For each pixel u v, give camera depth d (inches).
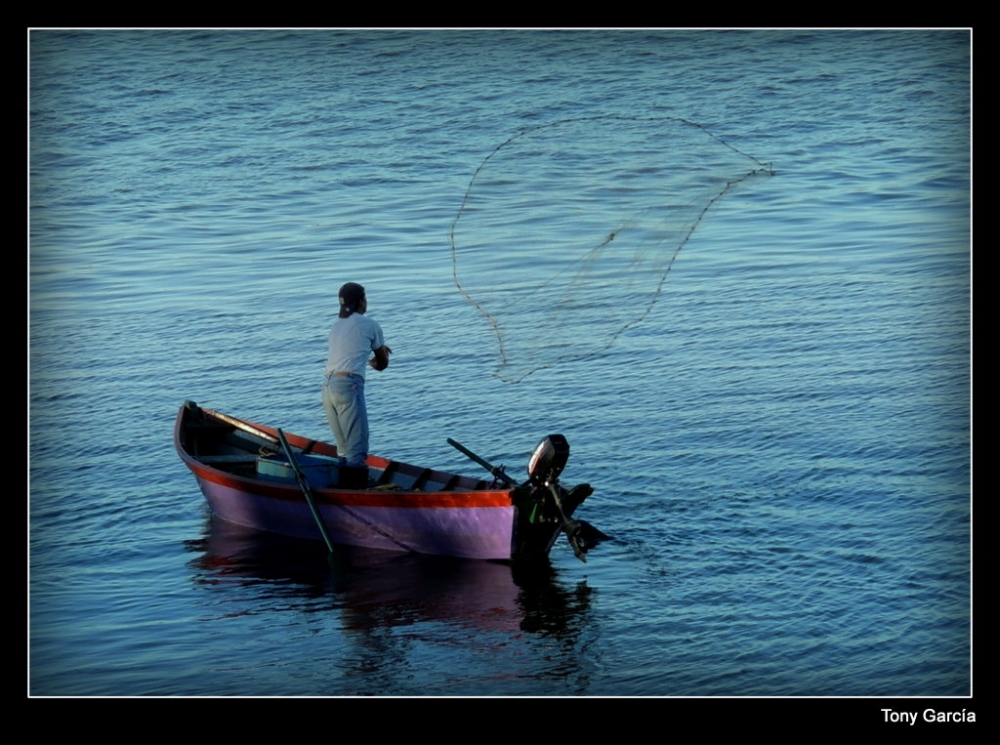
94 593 658.8
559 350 617.9
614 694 533.0
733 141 1786.4
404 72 2226.9
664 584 647.8
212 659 576.4
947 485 762.2
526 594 649.6
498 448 869.8
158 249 1455.5
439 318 1179.9
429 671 560.4
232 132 1946.4
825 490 764.0
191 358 1093.1
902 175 1635.1
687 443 857.5
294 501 744.3
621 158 598.2
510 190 610.9
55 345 1120.8
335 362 759.1
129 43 2425.0
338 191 1673.2
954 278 1234.6
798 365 1012.5
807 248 1370.6
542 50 2347.4
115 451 890.7
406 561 712.4
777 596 625.0
